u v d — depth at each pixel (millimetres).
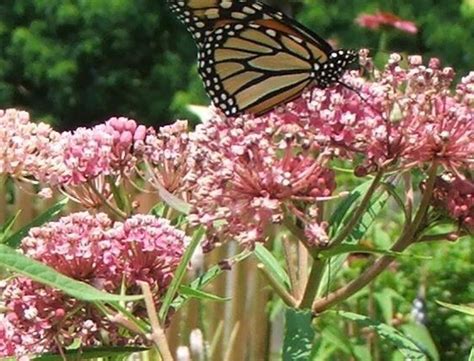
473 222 409
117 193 455
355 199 427
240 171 391
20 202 655
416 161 401
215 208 391
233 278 567
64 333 394
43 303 386
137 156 450
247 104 449
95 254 390
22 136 449
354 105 404
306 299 418
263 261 451
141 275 394
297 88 441
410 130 395
